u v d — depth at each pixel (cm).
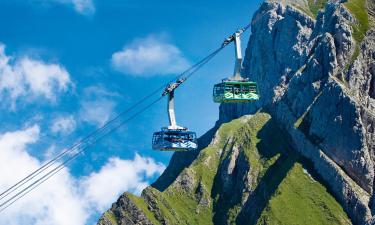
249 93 18938
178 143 19050
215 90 19138
